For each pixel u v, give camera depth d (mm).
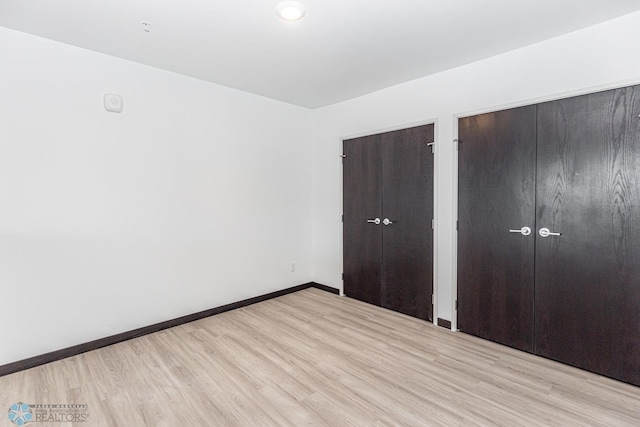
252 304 3711
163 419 1810
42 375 2229
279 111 3928
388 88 3447
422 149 3193
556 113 2385
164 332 2934
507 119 2631
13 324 2258
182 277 3123
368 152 3695
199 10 1991
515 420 1797
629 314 2129
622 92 2115
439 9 1993
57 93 2396
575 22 2160
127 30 2238
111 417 1823
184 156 3104
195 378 2201
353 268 3920
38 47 2314
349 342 2746
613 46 2127
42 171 2346
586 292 2291
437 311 3117
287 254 4105
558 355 2422
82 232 2535
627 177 2113
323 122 4207
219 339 2797
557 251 2412
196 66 2875
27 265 2303
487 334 2795
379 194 3598
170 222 3025
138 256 2834
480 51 2586
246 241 3645
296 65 2854
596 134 2221
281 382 2158
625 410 1875
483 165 2777
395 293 3479
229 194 3469
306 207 4324
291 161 4105
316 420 1803
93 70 2555
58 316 2441
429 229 3166
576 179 2312
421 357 2494
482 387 2104
